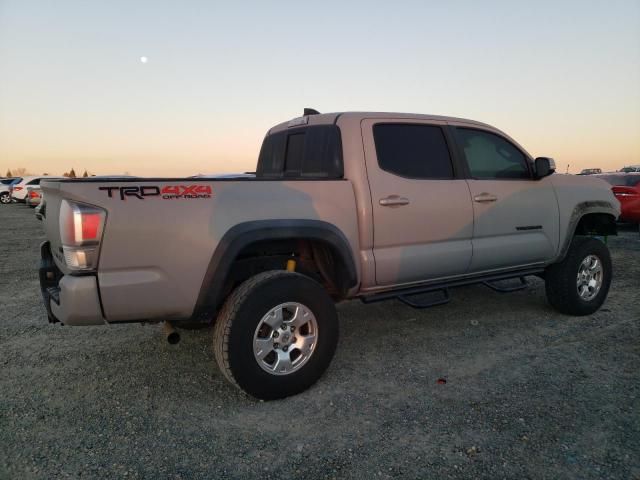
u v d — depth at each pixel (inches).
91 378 140.5
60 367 149.0
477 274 172.2
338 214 137.6
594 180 208.8
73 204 106.0
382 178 146.7
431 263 155.9
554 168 178.2
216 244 118.0
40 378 140.9
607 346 158.2
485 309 204.5
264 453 100.7
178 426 112.4
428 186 155.6
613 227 209.6
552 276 191.9
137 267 111.7
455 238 162.1
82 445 104.6
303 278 127.0
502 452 98.9
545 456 97.1
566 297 188.1
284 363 124.0
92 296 107.7
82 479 92.7
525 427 108.2
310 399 125.0
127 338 174.9
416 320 190.7
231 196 121.6
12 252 395.5
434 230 156.5
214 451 101.7
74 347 166.4
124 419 116.0
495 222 171.0
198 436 107.8
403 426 110.2
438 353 155.3
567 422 110.0
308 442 104.6
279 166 178.7
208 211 117.9
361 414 116.3
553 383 130.7
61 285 109.4
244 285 122.0
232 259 118.8
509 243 173.9
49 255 142.0
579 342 162.6
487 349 157.9
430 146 161.6
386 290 152.9
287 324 125.5
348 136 146.1
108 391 131.6
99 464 97.6
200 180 118.5
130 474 94.2
